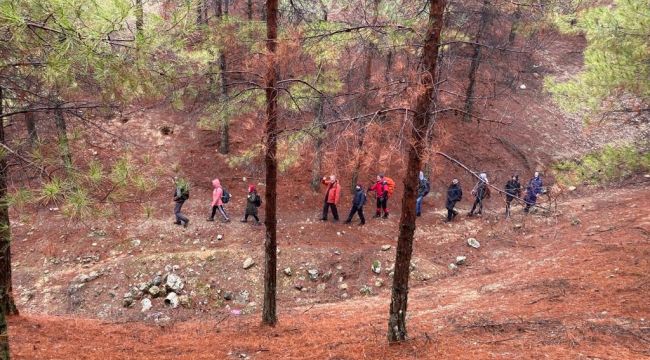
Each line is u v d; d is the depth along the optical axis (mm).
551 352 7195
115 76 5176
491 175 20938
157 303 12570
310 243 15273
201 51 7660
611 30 9836
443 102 7004
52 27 4578
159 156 18766
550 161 22531
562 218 17016
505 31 20641
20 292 12727
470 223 17609
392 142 6266
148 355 8734
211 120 8961
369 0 7367
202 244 14914
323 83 8773
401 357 7570
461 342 8000
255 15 14586
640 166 9969
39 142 5348
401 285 7723
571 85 10828
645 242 12367
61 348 8602
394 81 6559
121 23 4887
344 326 10039
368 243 15602
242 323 11000
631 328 7855
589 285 10359
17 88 5867
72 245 14297
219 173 18844
